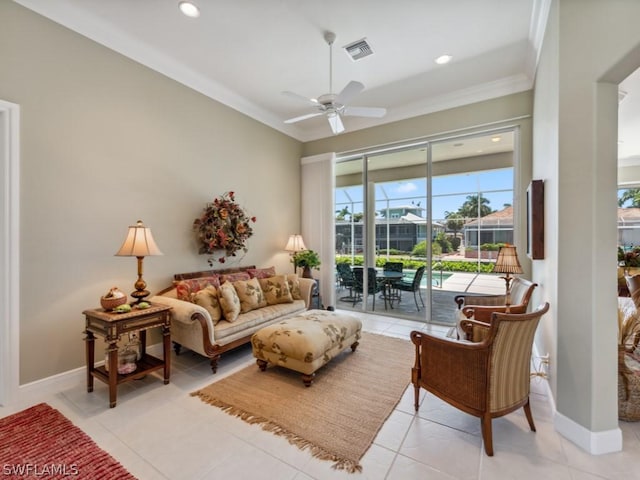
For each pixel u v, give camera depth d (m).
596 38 1.75
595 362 1.75
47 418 2.08
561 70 1.93
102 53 2.81
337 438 1.89
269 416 2.12
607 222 1.78
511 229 3.89
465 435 1.92
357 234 5.20
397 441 1.86
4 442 1.83
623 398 2.03
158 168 3.29
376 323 4.41
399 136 4.55
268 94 4.13
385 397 2.37
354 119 4.89
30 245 2.37
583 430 1.79
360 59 3.30
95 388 2.51
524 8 2.52
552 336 2.20
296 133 5.38
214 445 1.82
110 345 2.23
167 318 2.61
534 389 2.48
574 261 1.87
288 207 5.23
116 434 1.92
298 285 4.17
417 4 2.48
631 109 3.90
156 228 3.27
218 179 3.99
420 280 4.54
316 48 3.11
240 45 3.07
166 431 1.96
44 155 2.45
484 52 3.16
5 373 2.23
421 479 1.56
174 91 3.45
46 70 2.46
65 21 2.55
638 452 1.75
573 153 1.88
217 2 2.47
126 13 2.61
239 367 2.96
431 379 2.08
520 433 1.93
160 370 2.88
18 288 2.30
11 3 2.28
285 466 1.66
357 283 5.21
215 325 2.99
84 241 2.69
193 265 3.66
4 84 2.24
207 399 2.34
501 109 3.78
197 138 3.71
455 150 4.26
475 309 2.91
